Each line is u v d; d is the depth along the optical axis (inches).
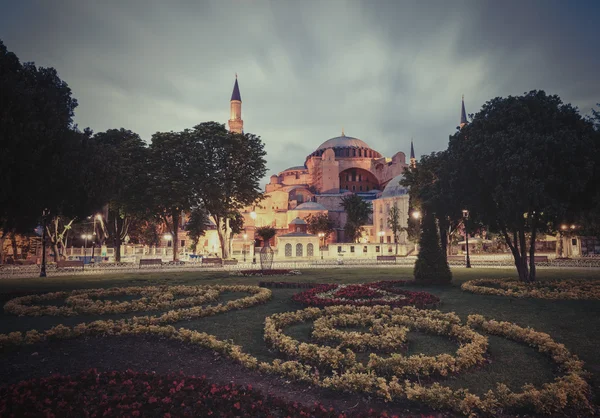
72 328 485.4
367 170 4680.1
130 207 1811.0
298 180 4953.3
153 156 1850.4
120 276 1203.2
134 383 297.9
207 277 1135.6
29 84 837.2
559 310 581.0
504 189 799.7
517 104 836.6
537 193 746.2
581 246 2208.4
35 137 753.0
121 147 1804.9
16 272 1406.3
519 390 297.4
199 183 1865.2
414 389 282.5
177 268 1533.0
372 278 1059.3
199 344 417.1
